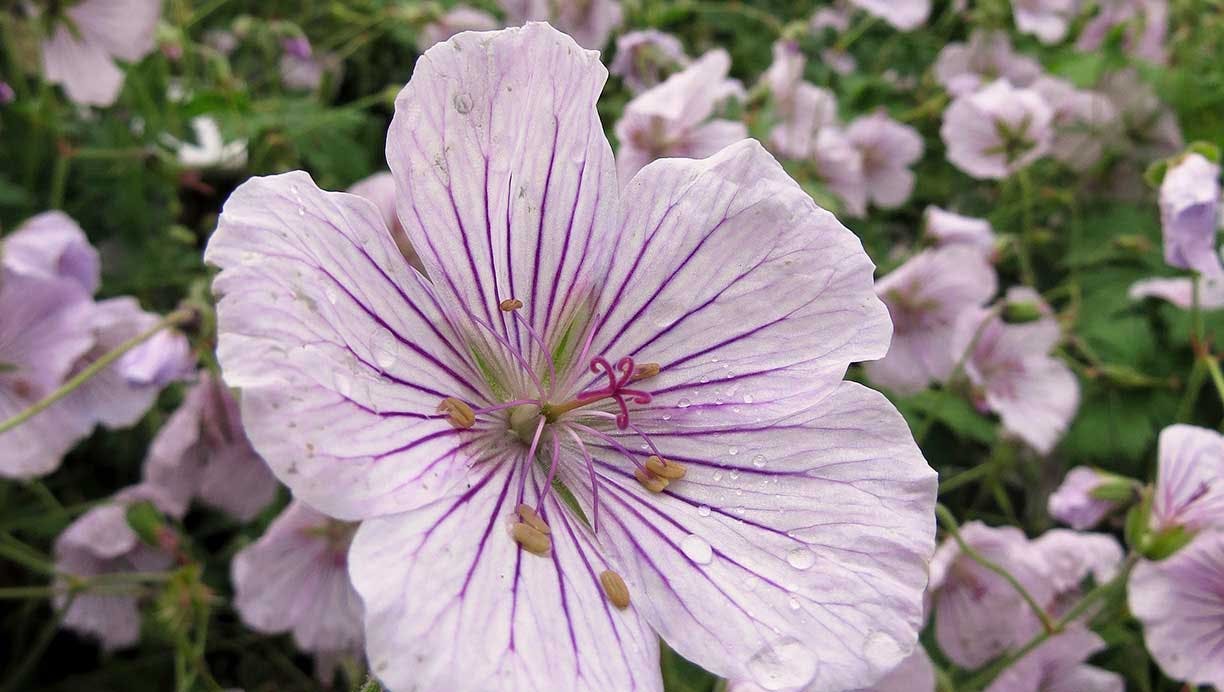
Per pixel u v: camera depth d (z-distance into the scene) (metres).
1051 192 0.17
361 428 0.06
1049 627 0.10
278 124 0.16
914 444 0.07
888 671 0.06
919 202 0.19
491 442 0.07
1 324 0.11
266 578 0.11
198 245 0.16
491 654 0.06
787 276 0.07
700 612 0.07
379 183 0.11
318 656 0.12
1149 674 0.12
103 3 0.14
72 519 0.13
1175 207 0.11
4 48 0.15
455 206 0.07
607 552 0.07
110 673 0.13
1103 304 0.16
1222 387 0.12
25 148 0.15
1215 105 0.18
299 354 0.06
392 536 0.06
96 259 0.12
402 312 0.07
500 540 0.06
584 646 0.06
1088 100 0.18
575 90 0.07
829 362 0.07
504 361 0.07
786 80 0.16
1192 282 0.13
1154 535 0.09
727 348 0.07
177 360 0.11
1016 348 0.14
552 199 0.07
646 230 0.07
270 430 0.06
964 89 0.18
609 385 0.07
